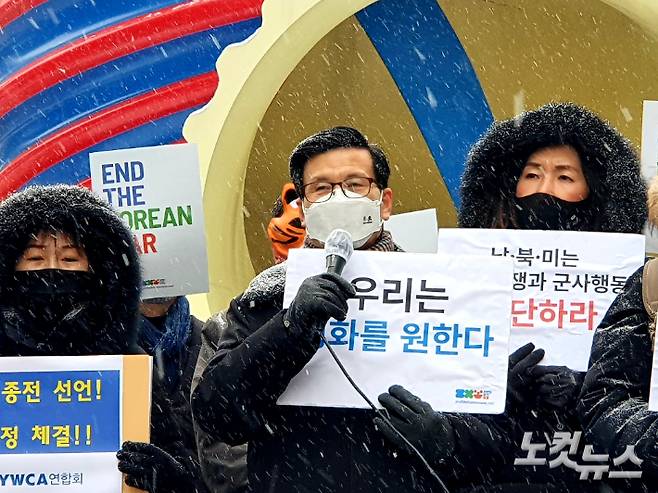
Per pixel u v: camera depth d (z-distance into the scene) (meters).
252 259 11.49
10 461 6.62
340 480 6.68
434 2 12.27
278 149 11.79
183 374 8.42
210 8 10.33
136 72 10.31
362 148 7.28
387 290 6.73
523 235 7.09
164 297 8.40
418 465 6.66
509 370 6.84
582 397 6.54
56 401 6.64
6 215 6.99
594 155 7.45
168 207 8.37
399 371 6.67
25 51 10.33
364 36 12.20
